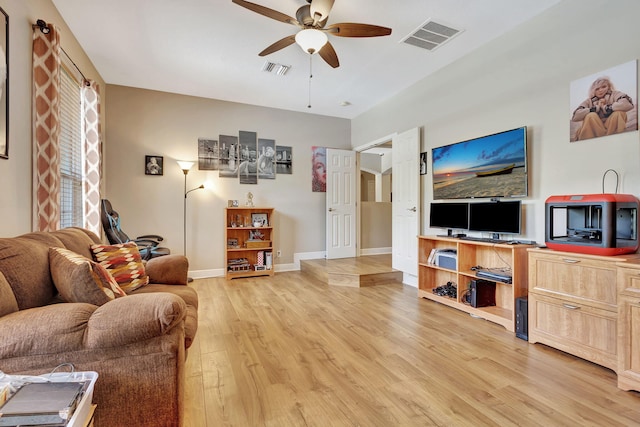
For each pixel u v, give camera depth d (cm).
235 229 507
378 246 649
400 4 263
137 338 117
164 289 216
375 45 329
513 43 299
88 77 355
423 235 389
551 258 235
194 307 197
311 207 569
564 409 166
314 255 571
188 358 225
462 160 350
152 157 458
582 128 248
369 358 224
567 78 258
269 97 487
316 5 220
